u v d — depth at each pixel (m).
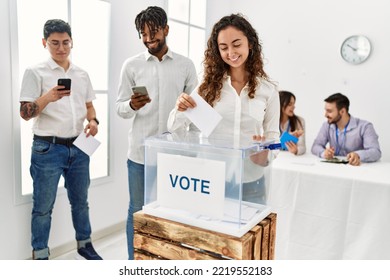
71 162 1.99
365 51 3.33
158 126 1.83
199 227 0.88
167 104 1.83
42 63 1.85
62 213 2.20
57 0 2.06
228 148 0.83
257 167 0.92
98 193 2.44
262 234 0.91
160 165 0.93
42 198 1.87
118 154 2.56
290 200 2.09
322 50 3.56
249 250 0.84
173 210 0.93
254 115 1.28
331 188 1.96
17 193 1.94
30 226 2.03
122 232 2.61
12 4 1.81
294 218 2.08
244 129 1.29
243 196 0.88
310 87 3.67
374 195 1.84
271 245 0.98
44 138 1.85
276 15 3.77
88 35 2.28
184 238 0.88
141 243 0.95
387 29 3.23
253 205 0.94
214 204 0.86
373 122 3.40
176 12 3.11
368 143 2.52
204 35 3.54
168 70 1.82
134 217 0.96
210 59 1.27
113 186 2.55
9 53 1.82
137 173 1.85
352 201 1.90
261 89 1.30
